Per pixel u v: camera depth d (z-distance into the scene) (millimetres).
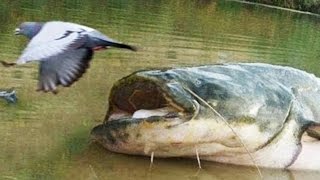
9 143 6492
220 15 23203
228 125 6594
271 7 33625
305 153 7227
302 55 15117
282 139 7082
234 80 6867
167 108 6578
